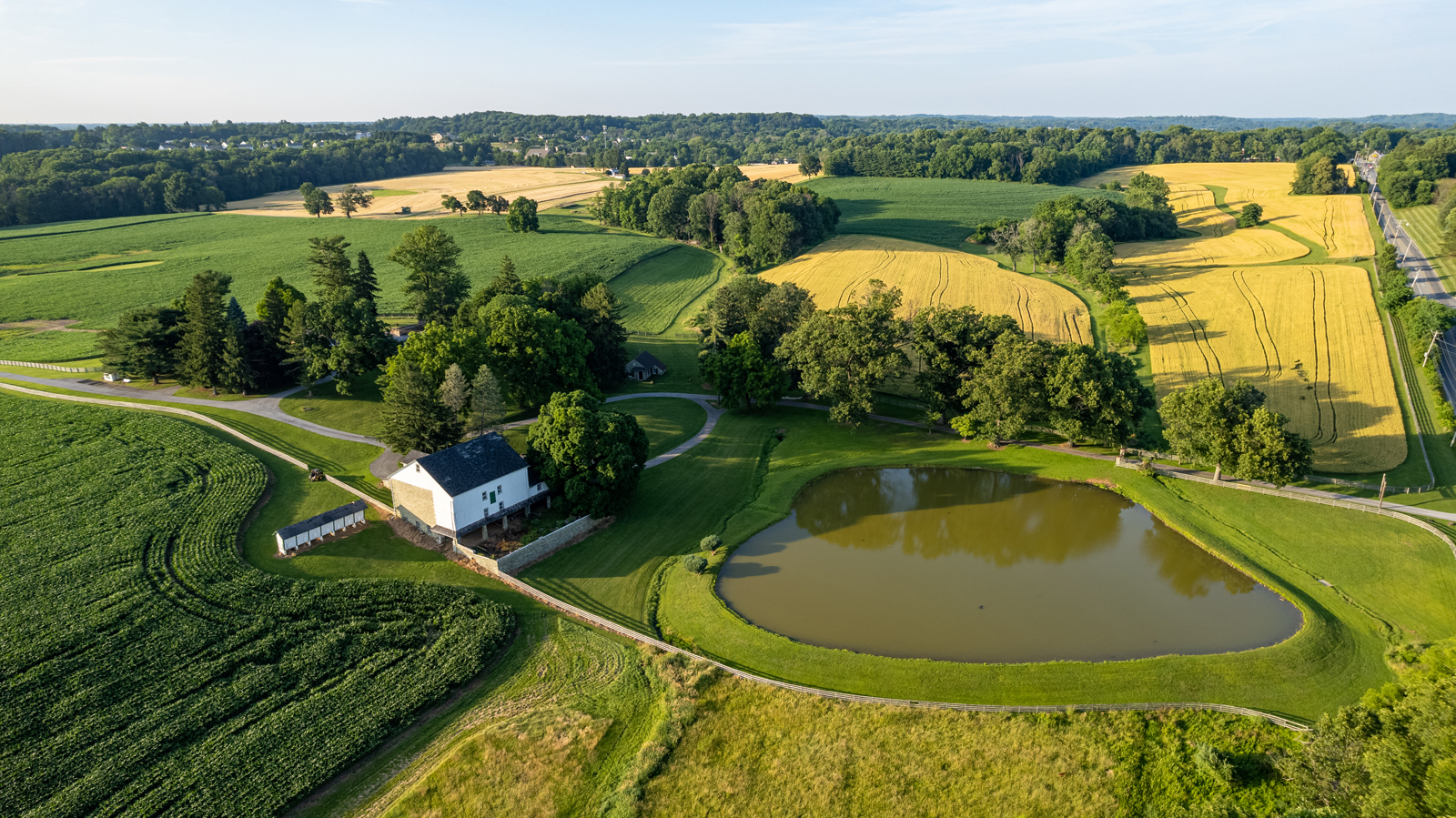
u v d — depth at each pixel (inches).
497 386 3090.6
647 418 3619.6
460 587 2159.2
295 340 3720.5
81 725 1624.0
